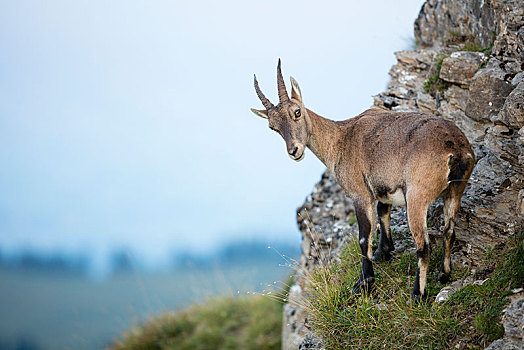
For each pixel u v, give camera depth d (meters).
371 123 26.25
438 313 22.38
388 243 27.39
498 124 27.88
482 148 28.66
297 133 27.17
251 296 50.78
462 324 21.80
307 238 37.59
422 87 36.34
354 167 26.30
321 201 39.75
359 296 25.75
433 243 26.88
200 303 51.66
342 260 29.25
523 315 20.25
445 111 33.03
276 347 44.47
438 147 22.70
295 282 37.28
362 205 26.11
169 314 50.16
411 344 22.42
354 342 24.16
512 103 26.33
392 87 38.41
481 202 25.92
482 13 35.19
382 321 23.83
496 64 30.27
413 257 26.75
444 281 24.25
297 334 33.34
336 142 27.22
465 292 22.69
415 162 23.11
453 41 38.53
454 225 23.67
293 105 27.27
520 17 30.05
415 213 22.95
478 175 27.25
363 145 25.91
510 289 21.83
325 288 27.09
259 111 29.14
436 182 22.70
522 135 24.70
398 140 24.30
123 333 48.59
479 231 25.45
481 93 29.88
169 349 46.47
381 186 25.11
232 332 47.44
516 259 22.62
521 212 23.80
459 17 38.62
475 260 24.77
